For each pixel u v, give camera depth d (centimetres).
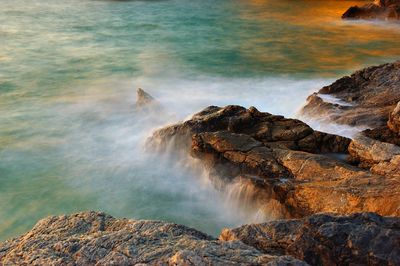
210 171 1288
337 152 1281
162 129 1505
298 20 4434
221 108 1526
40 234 798
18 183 1412
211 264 613
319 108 1630
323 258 680
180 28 3922
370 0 6003
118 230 788
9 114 1962
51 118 1917
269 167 1177
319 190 1027
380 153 1129
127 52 3052
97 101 2108
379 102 1605
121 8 4872
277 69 2673
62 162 1544
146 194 1348
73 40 3388
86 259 684
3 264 705
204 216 1236
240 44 3347
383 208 912
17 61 2800
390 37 3609
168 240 715
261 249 728
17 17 4269
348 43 3403
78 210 1277
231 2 5534
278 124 1365
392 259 641
